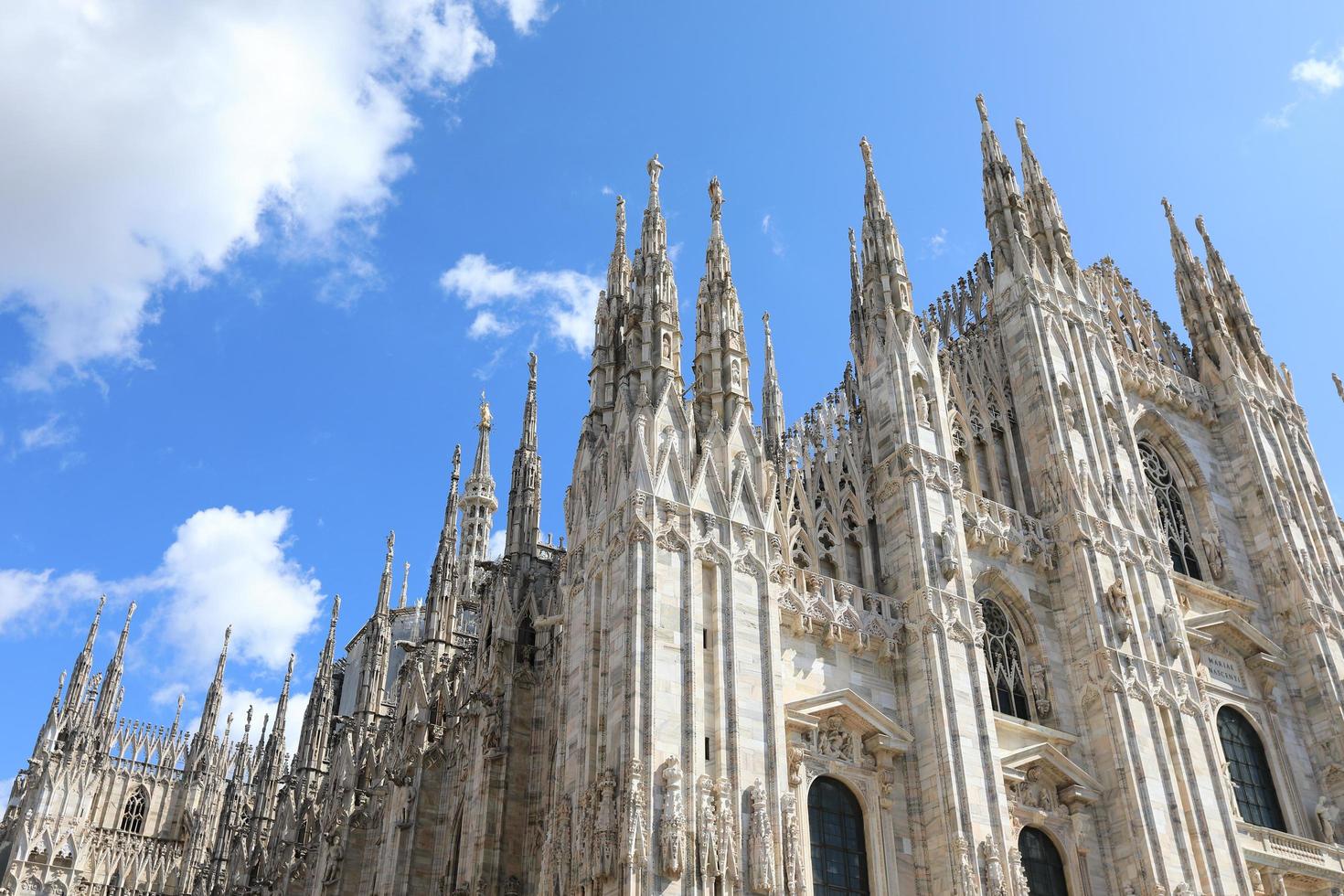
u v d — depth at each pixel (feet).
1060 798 123.54
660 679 99.14
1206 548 164.76
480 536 216.33
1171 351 185.57
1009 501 147.13
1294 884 135.74
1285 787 144.97
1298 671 155.84
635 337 125.18
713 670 103.55
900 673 120.37
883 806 111.24
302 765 204.13
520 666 136.98
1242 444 173.99
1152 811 121.19
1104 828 123.03
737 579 109.09
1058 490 142.72
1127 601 134.82
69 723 277.44
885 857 108.88
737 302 129.90
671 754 96.27
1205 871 120.88
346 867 165.99
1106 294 181.27
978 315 167.22
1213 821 125.59
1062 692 131.34
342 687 272.92
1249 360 186.80
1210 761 130.00
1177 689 132.98
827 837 107.96
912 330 143.54
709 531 110.01
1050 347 153.89
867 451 138.31
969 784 111.45
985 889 106.73
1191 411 175.32
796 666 114.21
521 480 153.99
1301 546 165.07
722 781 97.09
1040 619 134.92
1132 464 152.05
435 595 179.11
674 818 92.48
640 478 109.40
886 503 132.05
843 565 128.47
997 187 171.53
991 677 129.29
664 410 116.26
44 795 263.90
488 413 231.09
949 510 130.41
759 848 95.55
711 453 115.96
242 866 212.84
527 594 142.72
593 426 126.31
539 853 123.34
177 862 275.80
